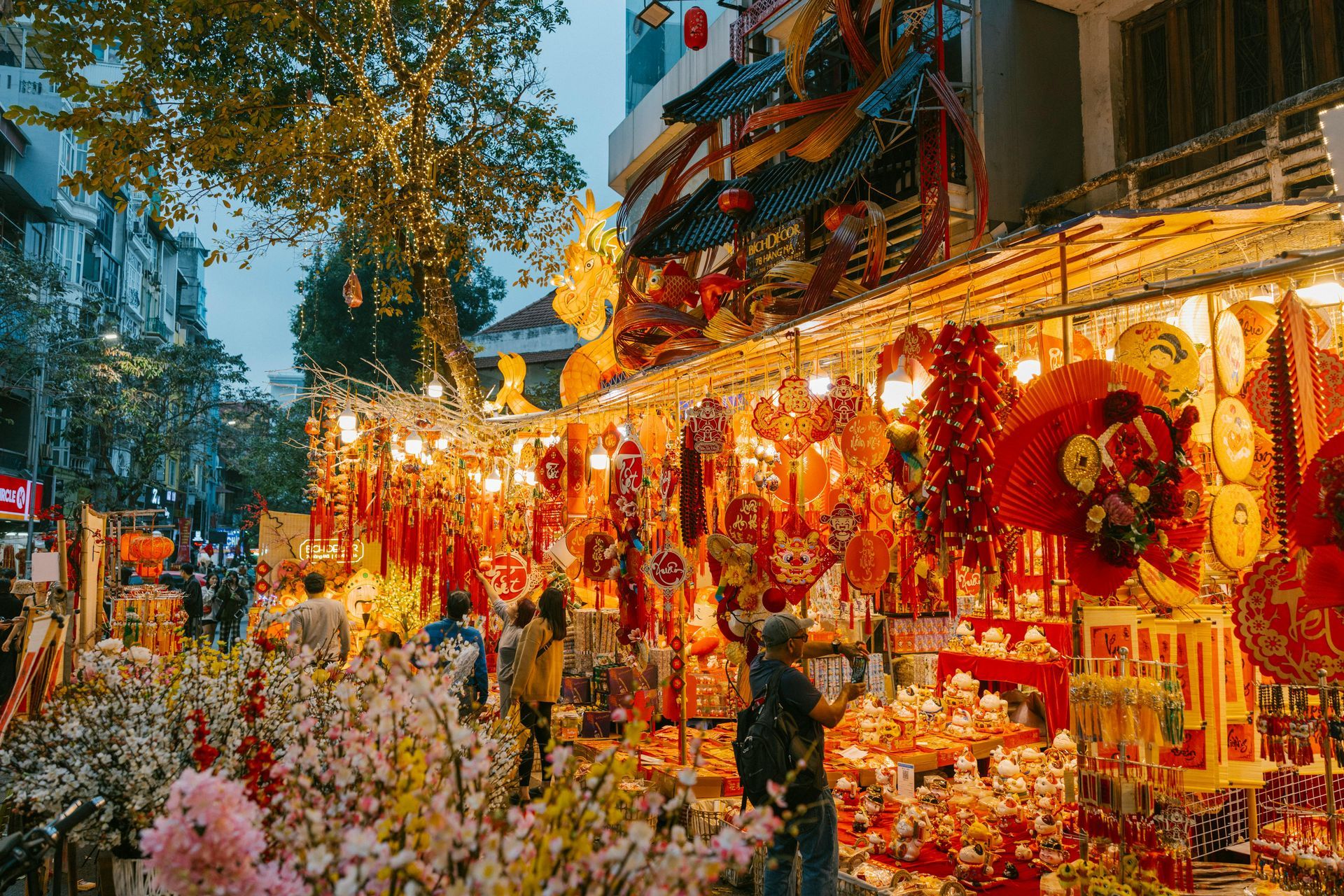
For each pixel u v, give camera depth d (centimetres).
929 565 529
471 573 1032
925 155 773
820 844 391
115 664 311
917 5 884
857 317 553
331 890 167
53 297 2712
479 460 1086
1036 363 509
